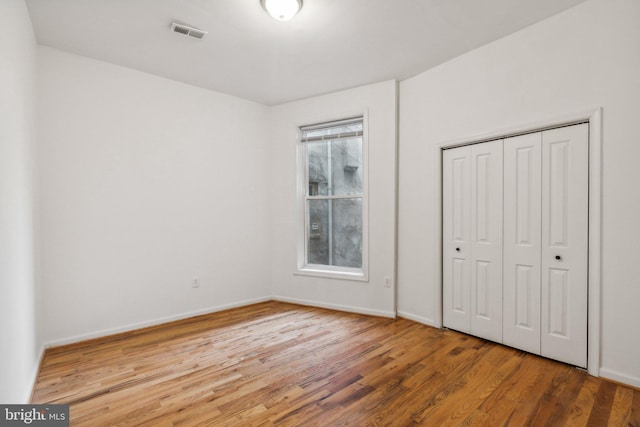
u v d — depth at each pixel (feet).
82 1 7.53
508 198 9.32
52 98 9.54
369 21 8.42
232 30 8.80
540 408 6.46
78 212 9.98
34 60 8.68
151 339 10.16
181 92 12.20
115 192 10.68
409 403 6.66
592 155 7.64
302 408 6.50
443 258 11.03
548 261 8.53
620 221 7.26
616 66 7.29
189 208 12.38
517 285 9.15
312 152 14.39
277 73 11.51
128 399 6.82
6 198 5.57
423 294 11.48
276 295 14.60
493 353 8.97
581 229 7.95
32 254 7.93
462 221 10.46
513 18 8.36
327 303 13.55
